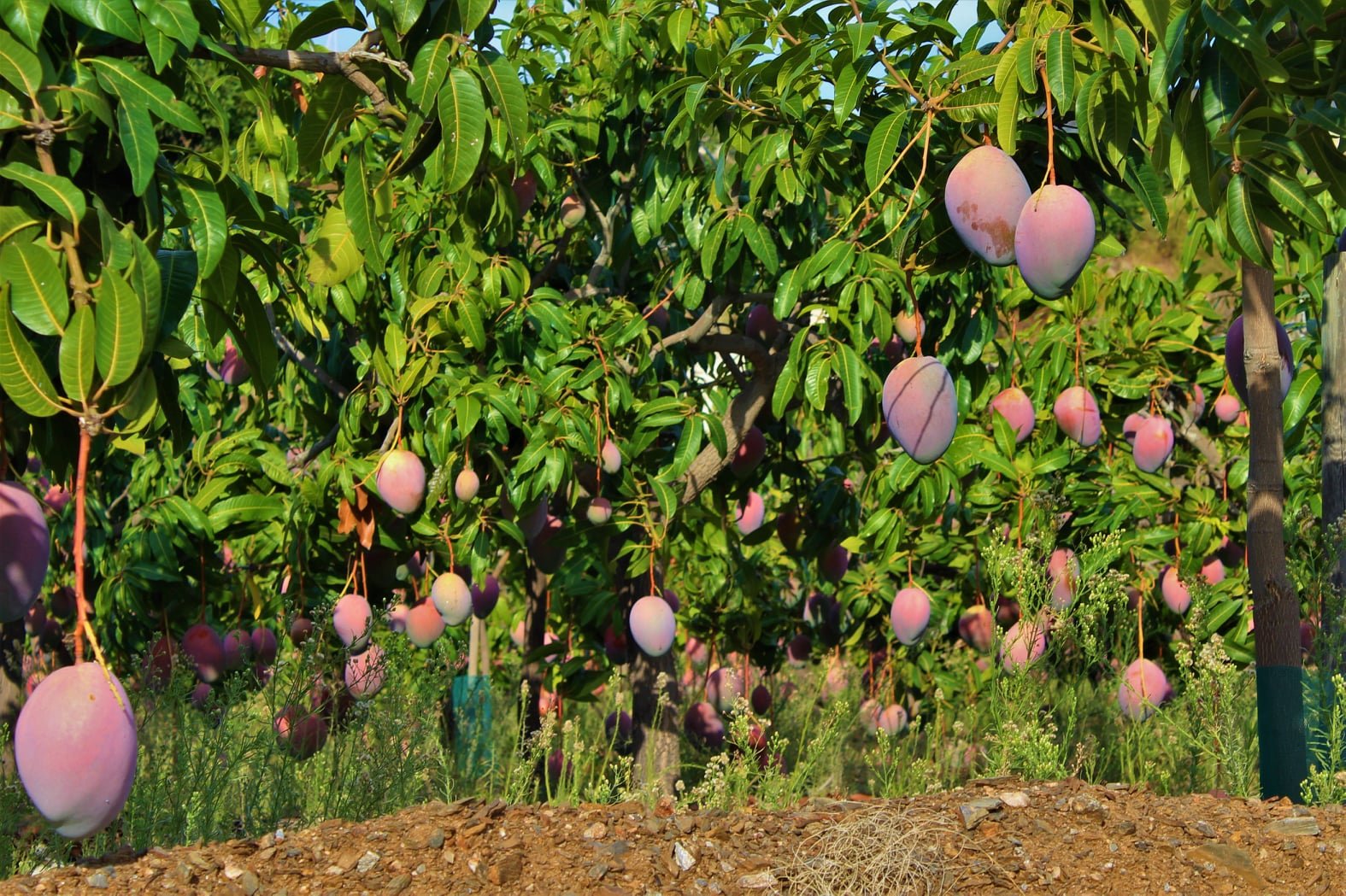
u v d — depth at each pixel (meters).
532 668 7.47
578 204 6.55
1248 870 3.47
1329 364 4.75
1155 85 2.95
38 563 2.61
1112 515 6.09
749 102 4.81
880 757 5.92
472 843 3.52
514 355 5.50
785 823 3.74
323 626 4.82
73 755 2.53
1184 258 7.39
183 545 5.70
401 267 5.59
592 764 6.39
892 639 7.60
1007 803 3.90
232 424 7.36
